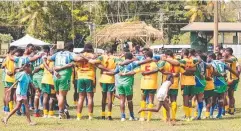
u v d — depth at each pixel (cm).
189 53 3167
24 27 14725
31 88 3453
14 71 3331
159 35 10806
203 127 2812
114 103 4300
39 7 13525
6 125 2848
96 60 3081
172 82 2922
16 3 14562
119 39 10594
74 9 14000
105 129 2727
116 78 3133
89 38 13062
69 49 3147
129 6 15088
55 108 3591
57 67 3105
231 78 3491
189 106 3183
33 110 3634
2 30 14762
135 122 3031
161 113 3531
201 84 3177
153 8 15238
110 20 14675
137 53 3816
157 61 3067
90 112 3166
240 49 11031
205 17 14850
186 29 11144
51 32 13712
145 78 3059
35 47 3466
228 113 3572
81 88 3122
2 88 6009
